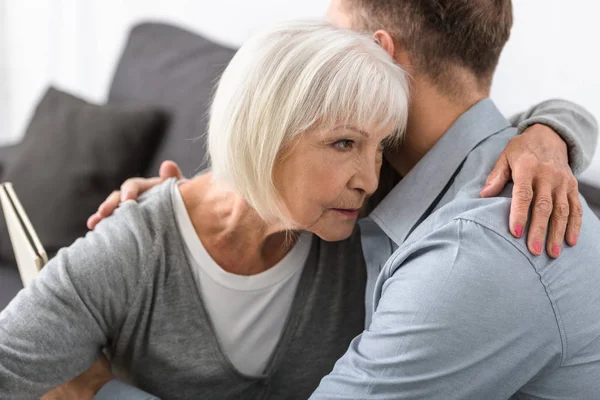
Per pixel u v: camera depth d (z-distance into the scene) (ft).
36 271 3.42
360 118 2.86
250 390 3.59
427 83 3.24
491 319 2.65
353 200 3.06
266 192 2.98
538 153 3.05
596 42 4.52
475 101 3.30
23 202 6.51
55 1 9.51
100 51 9.30
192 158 5.95
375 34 3.19
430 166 3.28
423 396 2.71
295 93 2.82
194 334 3.38
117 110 6.61
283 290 3.52
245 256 3.41
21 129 10.59
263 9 7.04
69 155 6.55
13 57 10.30
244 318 3.47
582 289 2.79
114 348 3.41
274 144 2.87
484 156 3.19
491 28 3.17
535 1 4.88
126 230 3.29
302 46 2.87
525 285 2.69
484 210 2.83
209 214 3.40
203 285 3.39
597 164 4.56
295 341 3.58
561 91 4.82
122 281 3.21
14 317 3.04
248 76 2.89
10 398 2.94
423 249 2.88
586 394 2.86
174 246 3.34
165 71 6.73
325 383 2.90
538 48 4.92
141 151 6.50
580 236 2.91
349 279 3.64
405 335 2.70
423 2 3.10
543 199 2.83
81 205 6.39
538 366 2.77
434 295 2.69
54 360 3.06
